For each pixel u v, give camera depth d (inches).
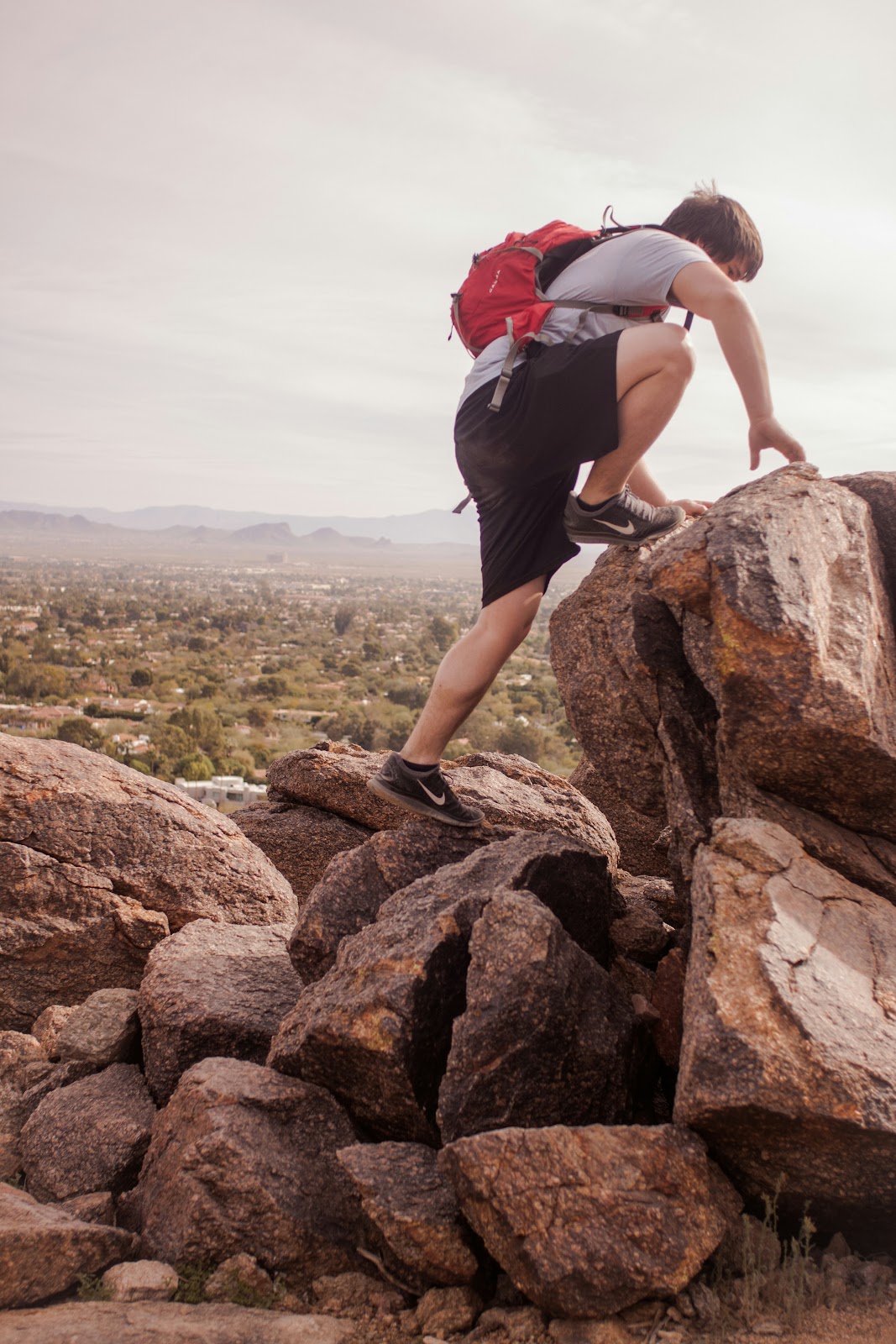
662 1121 122.0
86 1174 121.8
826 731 114.3
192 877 185.5
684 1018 104.1
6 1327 88.0
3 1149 132.2
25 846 176.7
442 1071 116.6
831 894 112.3
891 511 141.4
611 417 129.3
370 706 3491.6
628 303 132.4
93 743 2672.2
